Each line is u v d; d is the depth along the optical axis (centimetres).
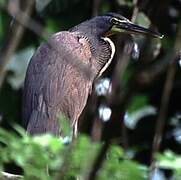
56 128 1052
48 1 1312
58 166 579
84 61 1184
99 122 618
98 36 1254
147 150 1252
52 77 1124
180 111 1352
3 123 1310
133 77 454
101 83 1259
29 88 1134
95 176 422
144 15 1234
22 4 521
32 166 582
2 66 480
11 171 927
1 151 583
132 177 589
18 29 482
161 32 1289
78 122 1147
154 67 466
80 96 1132
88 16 1361
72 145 509
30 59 1206
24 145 590
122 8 1330
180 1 1360
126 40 1231
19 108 1312
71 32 1230
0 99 1305
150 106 1341
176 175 579
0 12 1162
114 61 1295
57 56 1139
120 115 444
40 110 1095
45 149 597
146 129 1330
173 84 1328
